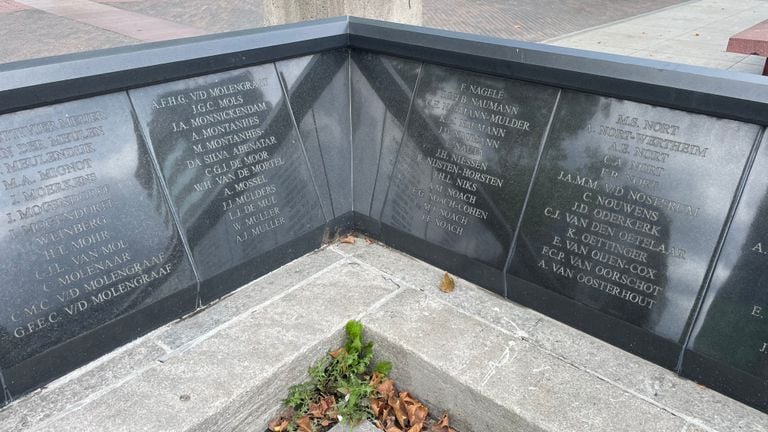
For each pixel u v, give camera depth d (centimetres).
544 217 292
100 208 268
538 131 290
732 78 228
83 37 986
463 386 258
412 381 283
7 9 1252
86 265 265
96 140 266
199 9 1272
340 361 287
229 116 312
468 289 322
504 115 301
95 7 1293
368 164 367
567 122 280
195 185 301
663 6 1345
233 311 304
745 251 238
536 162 292
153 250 286
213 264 309
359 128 369
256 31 317
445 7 1310
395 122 349
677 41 941
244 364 266
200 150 302
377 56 351
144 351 277
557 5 1353
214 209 309
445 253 334
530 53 279
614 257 272
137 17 1173
